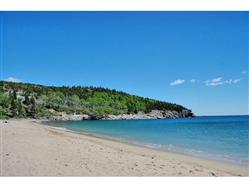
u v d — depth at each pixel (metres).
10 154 12.70
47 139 20.47
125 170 10.88
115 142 25.23
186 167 12.56
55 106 156.25
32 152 13.60
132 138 32.12
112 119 173.38
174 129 58.56
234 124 89.69
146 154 17.27
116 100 195.12
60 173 9.88
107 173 10.23
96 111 171.12
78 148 16.48
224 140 30.48
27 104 137.00
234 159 16.73
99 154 14.60
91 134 37.28
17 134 23.19
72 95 182.00
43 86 187.25
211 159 16.59
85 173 10.05
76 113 159.50
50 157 12.54
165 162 13.62
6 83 169.75
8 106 122.19
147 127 68.25
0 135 21.42
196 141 29.17
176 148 22.22
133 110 190.75
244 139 31.94
